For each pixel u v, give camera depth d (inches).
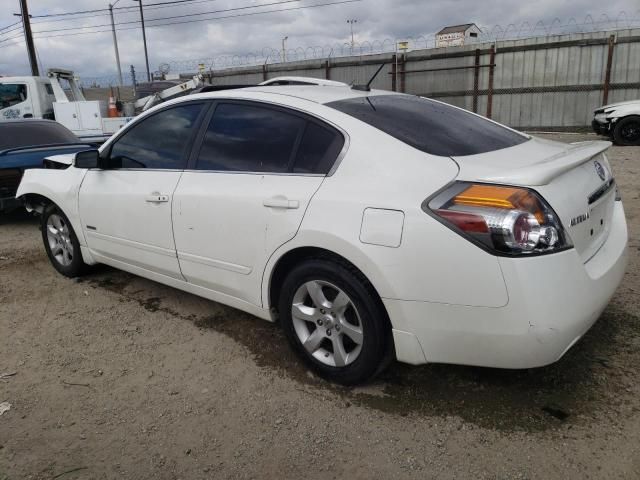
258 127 129.1
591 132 703.1
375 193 104.5
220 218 129.2
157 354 137.2
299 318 122.1
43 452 102.0
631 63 682.2
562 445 98.0
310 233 110.8
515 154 114.0
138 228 152.5
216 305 165.5
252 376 125.4
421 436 102.6
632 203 265.3
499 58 764.6
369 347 109.9
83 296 176.4
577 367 121.0
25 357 137.8
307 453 99.7
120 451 102.0
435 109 139.1
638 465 92.4
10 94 562.9
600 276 103.3
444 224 95.9
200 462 98.6
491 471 93.2
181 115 146.2
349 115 118.1
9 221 295.0
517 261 91.0
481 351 98.3
